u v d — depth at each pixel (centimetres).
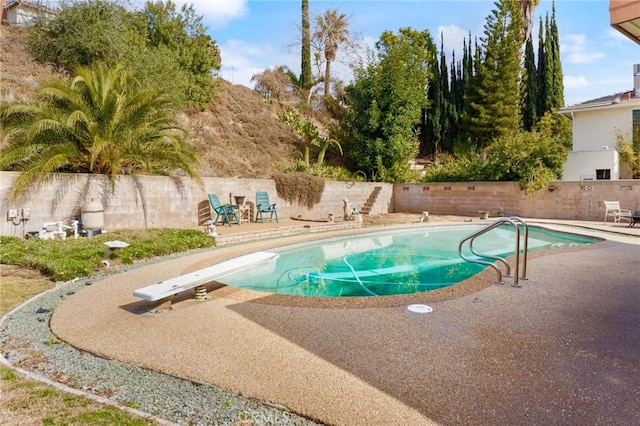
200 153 1786
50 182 916
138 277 626
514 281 557
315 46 3173
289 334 375
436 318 417
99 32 1451
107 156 1023
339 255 961
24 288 559
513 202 1655
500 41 2523
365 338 362
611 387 271
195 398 269
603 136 1850
